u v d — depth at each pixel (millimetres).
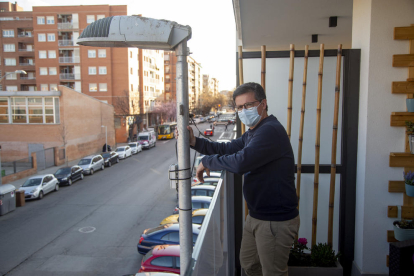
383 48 3184
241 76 3822
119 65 48688
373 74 3219
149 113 58594
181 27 1741
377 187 3297
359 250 3475
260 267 2350
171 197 17484
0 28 54281
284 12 5504
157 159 31469
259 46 8844
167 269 7508
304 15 5695
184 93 1765
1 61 54469
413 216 3217
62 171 21641
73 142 31344
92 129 35062
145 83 56188
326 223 3799
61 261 9984
